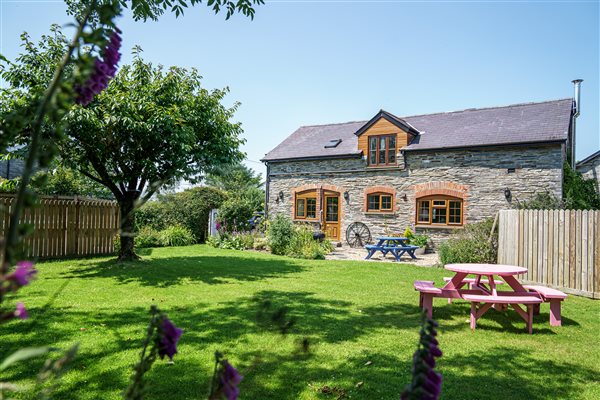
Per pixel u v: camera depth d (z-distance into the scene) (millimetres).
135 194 10094
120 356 4012
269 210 20094
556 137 13469
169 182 9133
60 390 3281
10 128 1299
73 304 6121
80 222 11961
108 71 1240
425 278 9273
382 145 17250
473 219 14938
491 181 14672
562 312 6480
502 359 4301
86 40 1130
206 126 10164
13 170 20172
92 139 8367
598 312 6484
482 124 16094
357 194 17656
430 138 16438
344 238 17953
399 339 4809
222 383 1384
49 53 8227
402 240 14109
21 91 7809
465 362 4211
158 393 3287
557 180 13547
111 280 8203
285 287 7867
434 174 15812
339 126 21266
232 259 12242
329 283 8445
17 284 948
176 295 6902
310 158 18594
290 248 13852
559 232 8234
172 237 17109
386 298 7117
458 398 3373
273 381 3596
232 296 6879
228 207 19234
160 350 1464
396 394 3385
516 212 9383
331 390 3422
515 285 6043
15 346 4199
